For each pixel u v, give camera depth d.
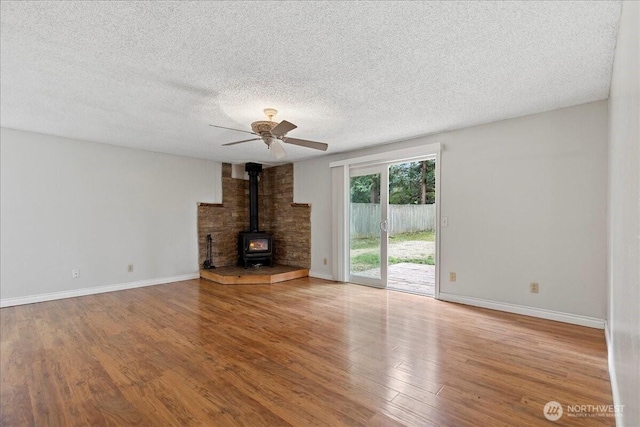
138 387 2.05
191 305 3.94
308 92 2.78
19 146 4.01
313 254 5.80
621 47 1.73
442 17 1.74
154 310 3.74
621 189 1.73
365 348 2.63
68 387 2.05
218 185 6.12
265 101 2.99
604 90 2.75
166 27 1.84
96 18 1.75
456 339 2.80
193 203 5.75
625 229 1.53
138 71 2.38
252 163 6.09
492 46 2.04
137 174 5.04
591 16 1.73
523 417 1.73
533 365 2.31
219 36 1.93
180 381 2.13
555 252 3.24
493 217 3.65
